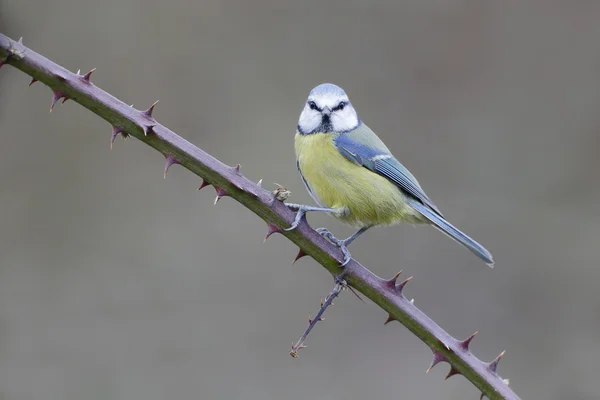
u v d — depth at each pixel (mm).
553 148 13766
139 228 12180
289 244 12227
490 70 14266
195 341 11008
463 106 14148
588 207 13219
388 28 14477
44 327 10844
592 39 14148
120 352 10641
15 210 12039
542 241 12742
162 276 11695
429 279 12242
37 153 12367
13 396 9922
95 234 12039
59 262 11727
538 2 14391
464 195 13477
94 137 12641
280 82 14000
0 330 10719
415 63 14328
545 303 12133
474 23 14430
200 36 13945
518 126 13922
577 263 12438
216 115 13578
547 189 13461
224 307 11516
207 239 12172
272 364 10961
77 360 10461
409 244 12602
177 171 12680
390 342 11539
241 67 13961
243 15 14164
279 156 13359
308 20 14406
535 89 14164
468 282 12367
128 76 13438
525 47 14312
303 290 11844
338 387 10961
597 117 13844
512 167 13688
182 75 13664
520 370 11430
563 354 11562
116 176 12547
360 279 5414
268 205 5312
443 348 5270
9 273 11516
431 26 14469
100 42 13414
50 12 13219
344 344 11461
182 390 10352
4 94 11602
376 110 14070
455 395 11094
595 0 14250
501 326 11922
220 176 5207
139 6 13680
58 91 4895
